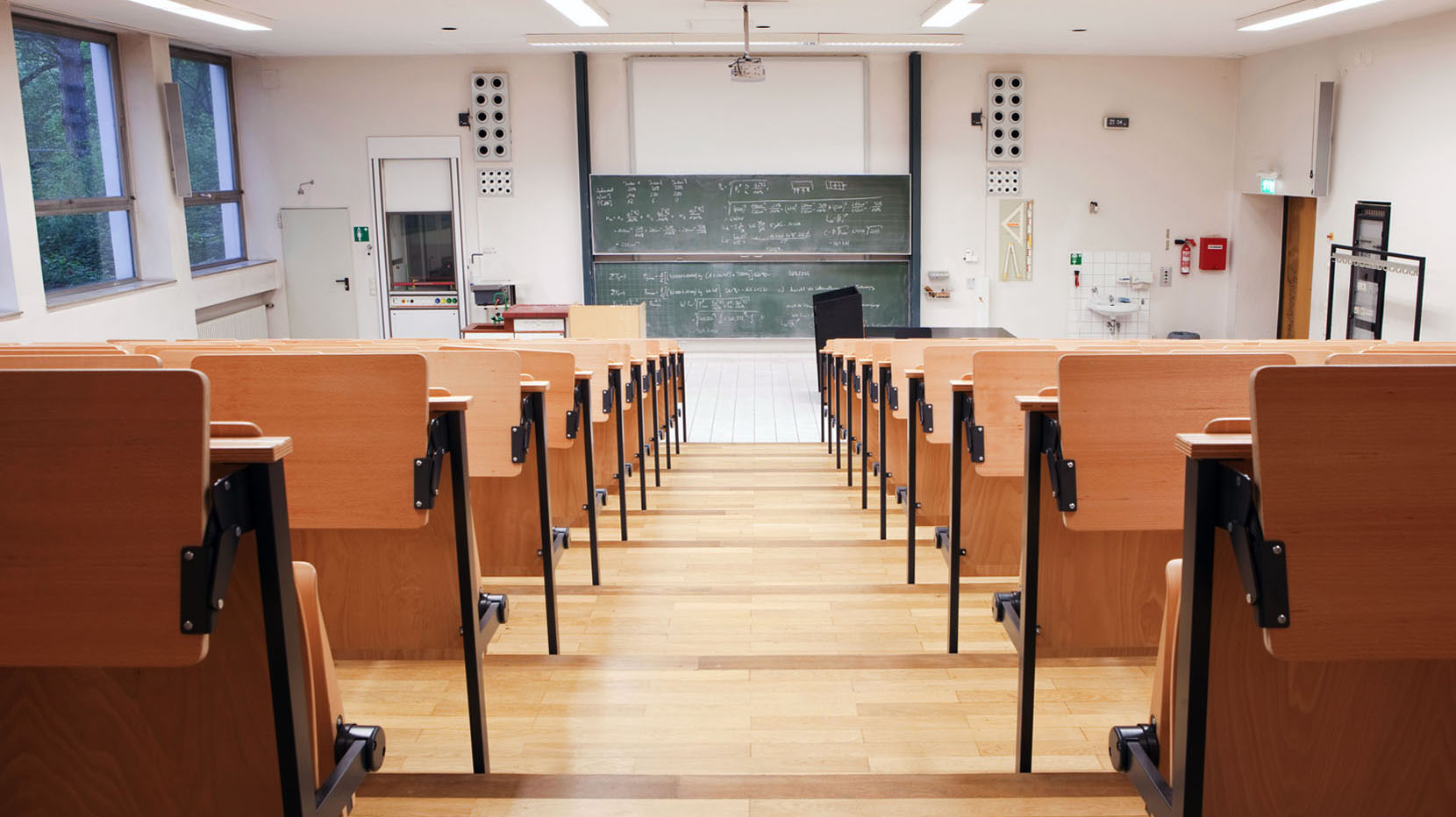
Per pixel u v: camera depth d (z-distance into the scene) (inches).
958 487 114.9
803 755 96.3
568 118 456.4
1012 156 458.9
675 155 459.8
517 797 86.2
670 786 87.7
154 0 295.7
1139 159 461.1
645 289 469.7
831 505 206.4
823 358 322.7
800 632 130.1
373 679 113.3
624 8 335.9
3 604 49.0
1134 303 466.9
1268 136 430.3
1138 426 81.7
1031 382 110.9
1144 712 105.3
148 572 48.4
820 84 454.6
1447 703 54.8
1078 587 90.0
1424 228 331.9
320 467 81.7
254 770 55.0
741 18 357.7
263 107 453.1
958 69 453.7
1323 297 395.2
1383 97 354.3
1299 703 54.6
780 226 463.5
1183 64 454.6
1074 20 358.0
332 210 461.1
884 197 459.8
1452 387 46.9
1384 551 48.3
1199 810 55.6
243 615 53.1
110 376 47.1
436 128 456.4
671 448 290.4
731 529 186.4
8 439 47.6
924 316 471.8
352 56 450.3
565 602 141.7
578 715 104.6
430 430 82.7
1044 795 85.5
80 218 345.7
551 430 133.8
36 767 55.3
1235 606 53.4
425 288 468.4
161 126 371.6
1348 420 47.3
